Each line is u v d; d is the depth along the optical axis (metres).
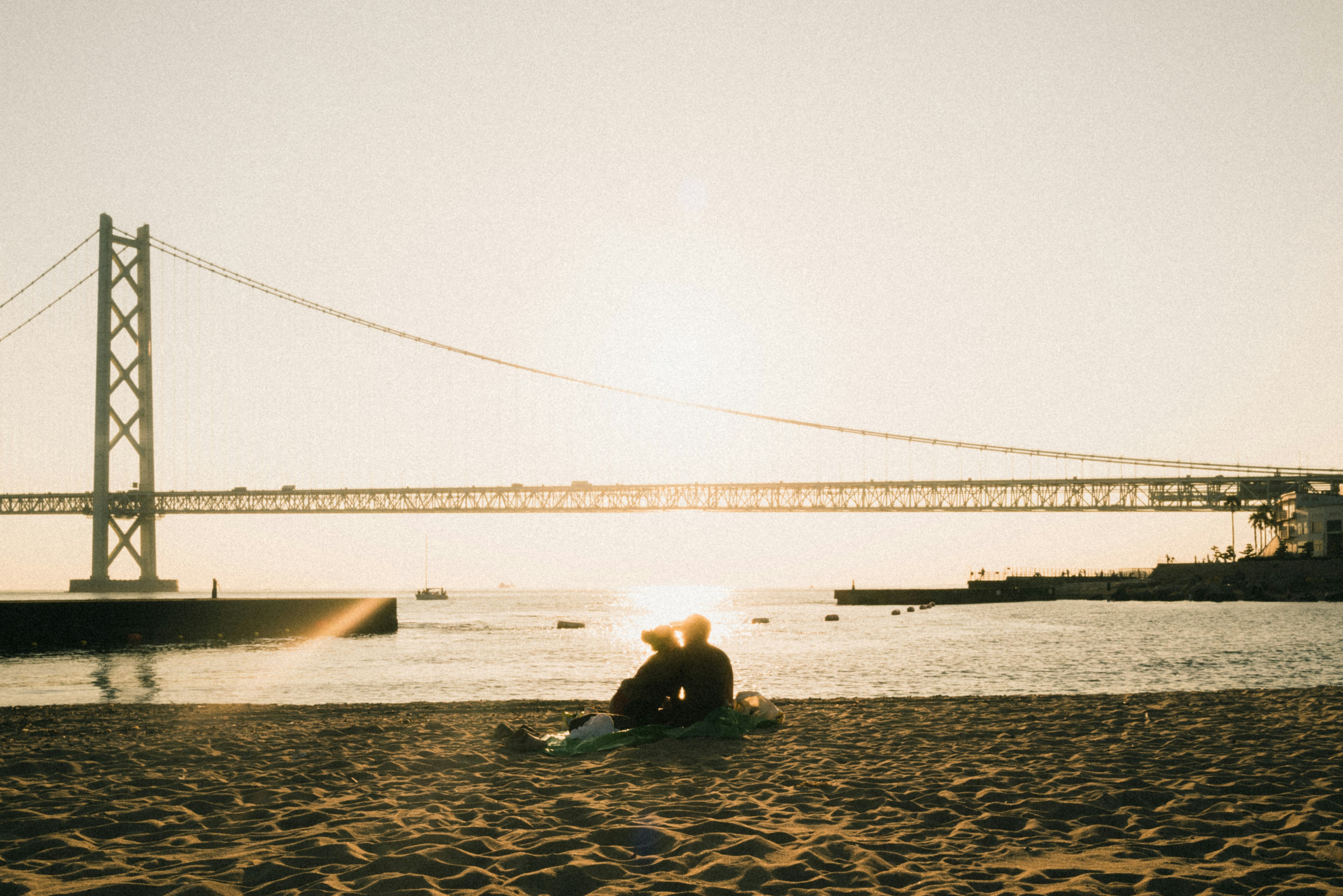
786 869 3.88
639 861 4.09
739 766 6.68
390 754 7.47
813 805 5.25
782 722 9.02
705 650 8.27
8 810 5.25
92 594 73.88
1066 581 116.50
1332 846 4.25
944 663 25.78
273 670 25.17
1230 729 8.55
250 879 3.84
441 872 3.92
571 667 25.98
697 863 4.03
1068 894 3.58
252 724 10.16
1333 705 10.66
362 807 5.32
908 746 7.70
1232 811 4.99
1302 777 6.00
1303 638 35.38
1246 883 3.76
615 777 6.22
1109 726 8.88
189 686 20.69
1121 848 4.31
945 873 3.93
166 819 5.03
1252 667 23.66
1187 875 3.83
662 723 8.20
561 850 4.28
